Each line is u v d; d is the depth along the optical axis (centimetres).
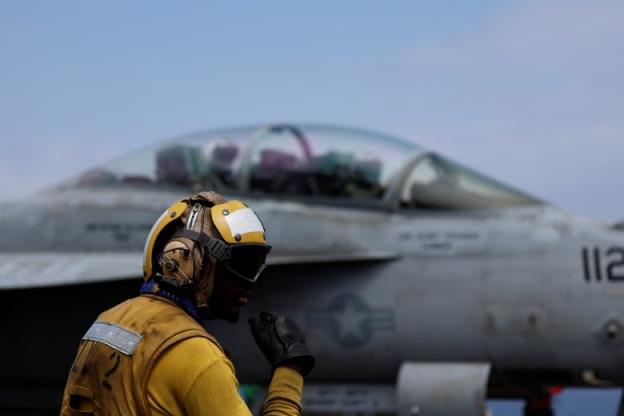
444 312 958
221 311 307
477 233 971
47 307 1080
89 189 1132
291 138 1098
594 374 934
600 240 932
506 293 942
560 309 924
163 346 272
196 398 268
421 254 978
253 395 1116
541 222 969
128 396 273
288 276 1007
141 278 960
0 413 1134
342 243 1003
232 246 298
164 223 308
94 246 1084
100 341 284
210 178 1092
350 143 1079
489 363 954
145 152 1155
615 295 910
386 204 1020
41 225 1109
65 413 290
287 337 304
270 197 1057
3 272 1029
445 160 1074
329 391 1020
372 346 979
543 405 1035
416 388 945
